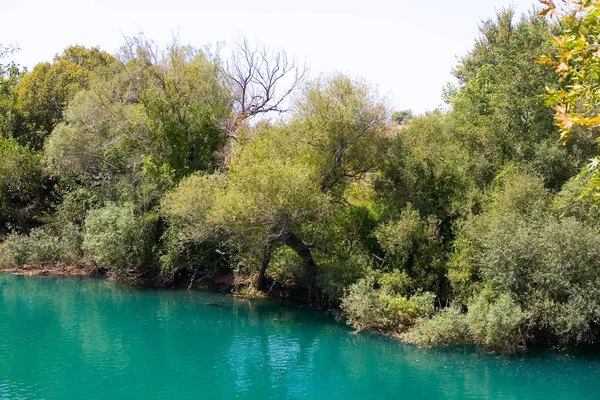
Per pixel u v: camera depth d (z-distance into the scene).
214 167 33.44
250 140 30.53
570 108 6.64
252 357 20.39
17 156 40.59
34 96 47.72
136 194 34.12
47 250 35.97
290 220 25.02
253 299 29.64
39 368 18.58
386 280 24.17
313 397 16.59
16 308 26.84
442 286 25.05
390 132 29.17
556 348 21.02
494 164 27.34
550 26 27.38
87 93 39.47
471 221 23.62
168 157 33.50
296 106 27.91
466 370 18.91
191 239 29.47
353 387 17.42
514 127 26.91
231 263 31.75
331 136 26.75
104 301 28.73
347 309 24.05
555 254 20.31
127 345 21.52
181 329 23.92
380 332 23.41
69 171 39.12
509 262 21.00
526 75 26.50
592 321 20.92
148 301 28.95
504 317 19.89
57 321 24.69
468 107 30.59
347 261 25.94
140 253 32.44
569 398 16.47
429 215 25.86
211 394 16.72
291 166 25.59
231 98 39.38
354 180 29.38
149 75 35.38
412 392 17.00
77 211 37.38
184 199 26.97
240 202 24.56
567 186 23.11
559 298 20.69
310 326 24.58
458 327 21.38
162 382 17.62
